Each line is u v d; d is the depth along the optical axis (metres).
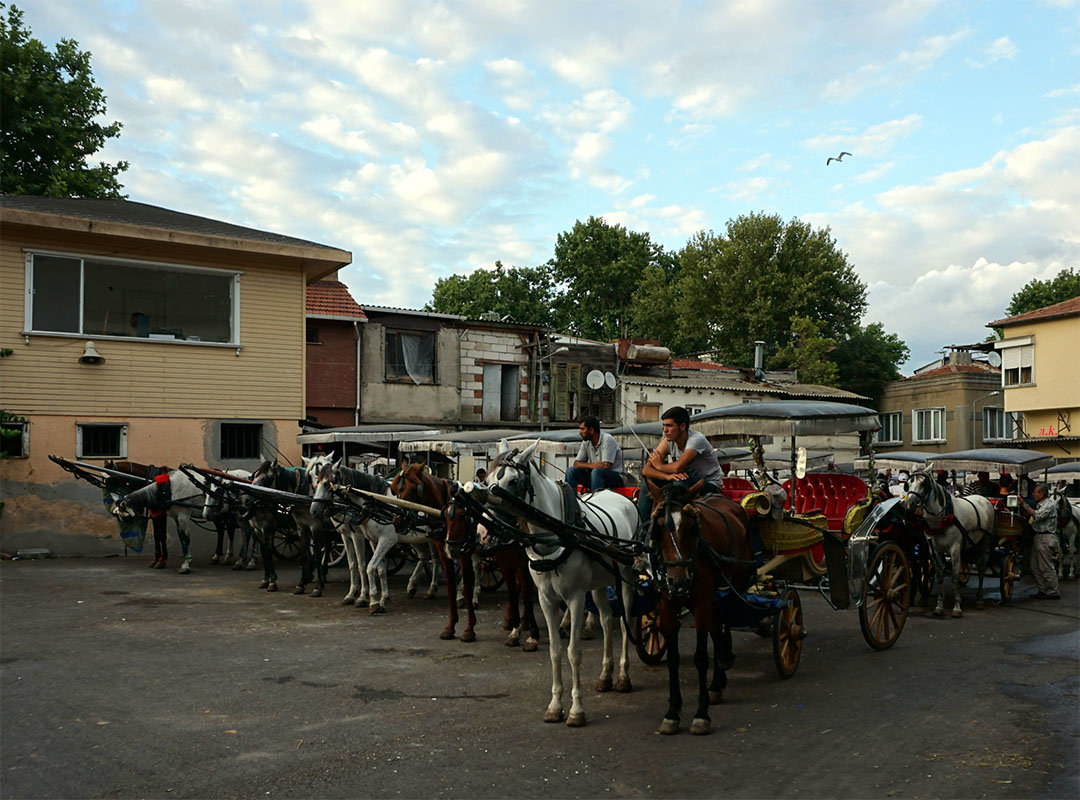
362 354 26.53
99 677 7.92
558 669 6.75
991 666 8.73
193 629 10.22
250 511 13.66
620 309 53.41
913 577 12.38
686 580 6.31
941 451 41.81
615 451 9.80
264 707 7.02
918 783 5.39
